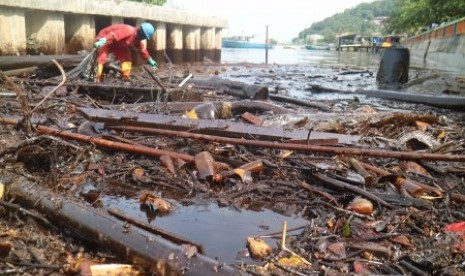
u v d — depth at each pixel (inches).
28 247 118.1
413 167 196.1
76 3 548.4
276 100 375.9
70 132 205.8
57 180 164.2
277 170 184.5
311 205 156.9
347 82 626.2
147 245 109.9
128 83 398.9
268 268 115.0
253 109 295.9
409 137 228.5
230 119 284.2
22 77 408.2
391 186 174.2
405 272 117.3
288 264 117.3
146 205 152.6
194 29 926.4
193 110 259.9
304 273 113.6
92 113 221.5
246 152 203.0
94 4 583.8
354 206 151.1
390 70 613.3
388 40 2527.1
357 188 163.5
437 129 268.2
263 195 164.4
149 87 330.3
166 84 387.5
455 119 333.4
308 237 133.0
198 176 176.2
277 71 788.0
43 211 131.0
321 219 146.3
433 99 392.8
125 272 108.2
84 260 114.7
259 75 679.1
